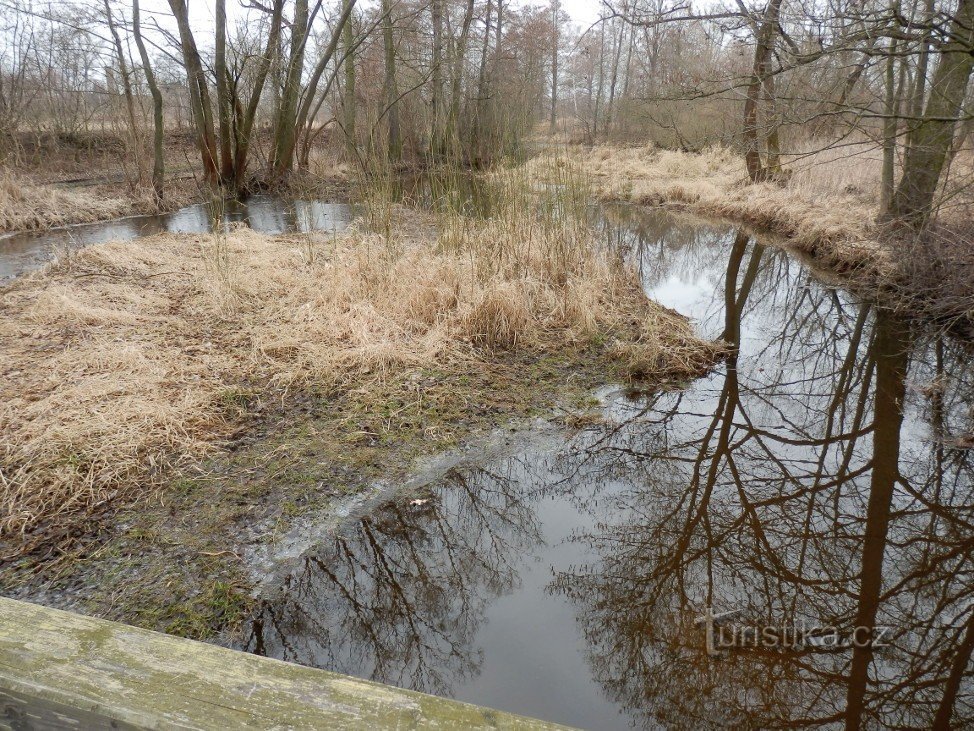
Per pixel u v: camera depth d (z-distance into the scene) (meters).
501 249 6.59
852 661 2.70
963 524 3.64
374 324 5.33
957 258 6.00
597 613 2.95
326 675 1.26
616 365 5.35
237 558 2.98
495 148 8.28
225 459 3.68
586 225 7.52
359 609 2.85
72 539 2.97
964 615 2.96
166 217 11.61
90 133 17.16
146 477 3.42
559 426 4.46
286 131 14.93
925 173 7.06
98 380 4.15
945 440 4.50
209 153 13.85
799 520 3.69
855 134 11.01
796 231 9.80
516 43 16.05
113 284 6.27
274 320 5.55
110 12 11.40
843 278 7.85
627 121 21.47
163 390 4.19
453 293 5.78
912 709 2.45
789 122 5.70
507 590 3.07
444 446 4.05
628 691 2.52
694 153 17.41
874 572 3.26
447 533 3.37
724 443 4.50
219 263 6.46
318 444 3.90
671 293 7.92
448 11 16.17
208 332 5.28
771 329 6.71
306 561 3.04
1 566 2.78
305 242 8.32
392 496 3.56
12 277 6.82
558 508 3.71
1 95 14.38
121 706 1.15
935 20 5.53
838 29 5.14
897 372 5.59
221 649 1.30
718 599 3.05
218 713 1.15
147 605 2.68
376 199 7.72
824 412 4.96
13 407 3.81
